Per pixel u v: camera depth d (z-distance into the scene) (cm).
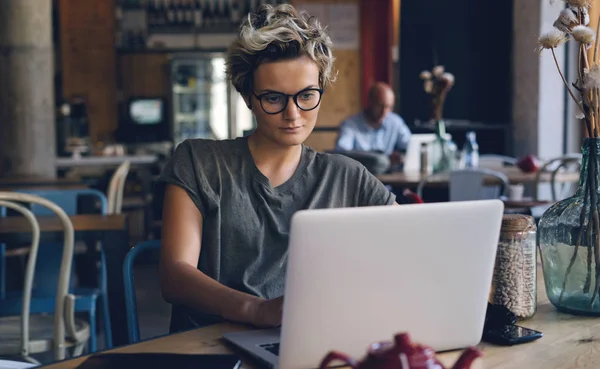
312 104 157
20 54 548
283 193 167
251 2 1016
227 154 167
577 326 139
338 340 109
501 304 142
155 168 803
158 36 1029
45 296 293
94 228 286
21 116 550
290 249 102
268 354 117
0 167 554
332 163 172
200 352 122
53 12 968
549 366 117
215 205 162
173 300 150
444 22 715
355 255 105
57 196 372
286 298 104
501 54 680
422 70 726
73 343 261
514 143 664
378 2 852
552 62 629
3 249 337
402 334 82
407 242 108
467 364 85
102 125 987
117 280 288
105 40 977
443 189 520
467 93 707
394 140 611
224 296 138
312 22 160
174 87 991
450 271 113
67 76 977
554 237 148
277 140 158
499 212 115
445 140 518
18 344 250
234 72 159
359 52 916
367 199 173
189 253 156
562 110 634
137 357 114
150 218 734
